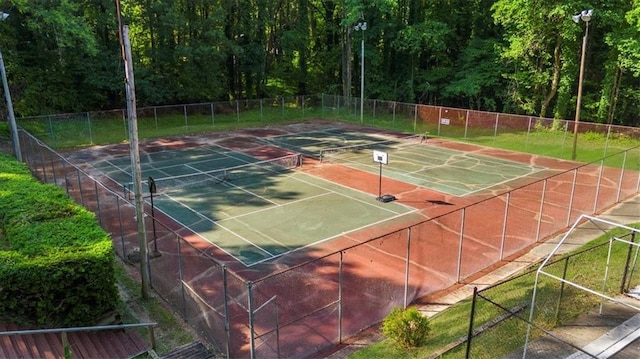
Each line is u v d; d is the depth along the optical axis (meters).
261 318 9.91
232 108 37.59
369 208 17.16
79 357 7.99
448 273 12.15
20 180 13.62
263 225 15.44
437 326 9.54
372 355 8.62
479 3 41.38
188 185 19.94
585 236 14.50
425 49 43.34
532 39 30.95
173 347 8.91
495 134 29.75
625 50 28.28
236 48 39.03
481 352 8.38
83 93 35.56
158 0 34.94
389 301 10.75
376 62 42.06
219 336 9.27
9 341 7.86
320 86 49.66
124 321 9.72
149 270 11.34
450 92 40.56
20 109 31.25
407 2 42.91
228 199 18.17
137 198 10.33
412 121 34.88
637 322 9.42
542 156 26.05
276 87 49.28
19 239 9.30
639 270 11.74
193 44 37.34
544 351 8.41
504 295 10.59
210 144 28.97
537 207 17.20
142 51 38.06
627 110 34.41
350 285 11.47
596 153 26.00
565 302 10.20
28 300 8.28
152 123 34.19
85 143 28.45
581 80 24.28
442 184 20.27
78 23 29.34
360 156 25.77
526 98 35.62
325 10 47.47
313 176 21.53
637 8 26.25
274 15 44.69
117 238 14.12
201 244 13.87
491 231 14.91
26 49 32.69
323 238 14.38
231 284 11.34
